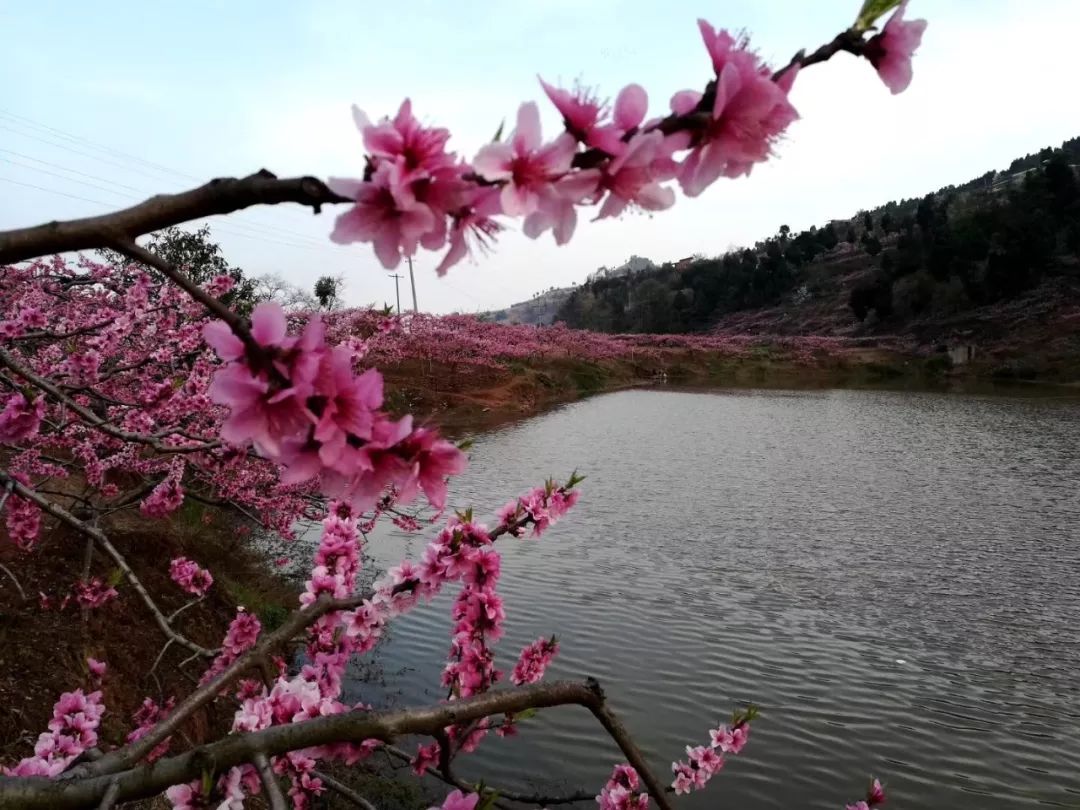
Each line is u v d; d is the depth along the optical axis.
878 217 111.88
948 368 57.03
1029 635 10.24
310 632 3.14
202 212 1.01
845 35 1.11
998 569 12.92
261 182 0.97
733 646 9.85
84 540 7.42
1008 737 7.76
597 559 13.55
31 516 4.83
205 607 8.13
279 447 1.09
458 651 3.42
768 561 13.51
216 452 3.72
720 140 1.02
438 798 6.39
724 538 14.97
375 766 6.73
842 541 14.68
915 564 13.24
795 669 9.21
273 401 1.04
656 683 8.79
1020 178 109.06
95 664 4.46
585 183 0.97
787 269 93.50
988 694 8.65
